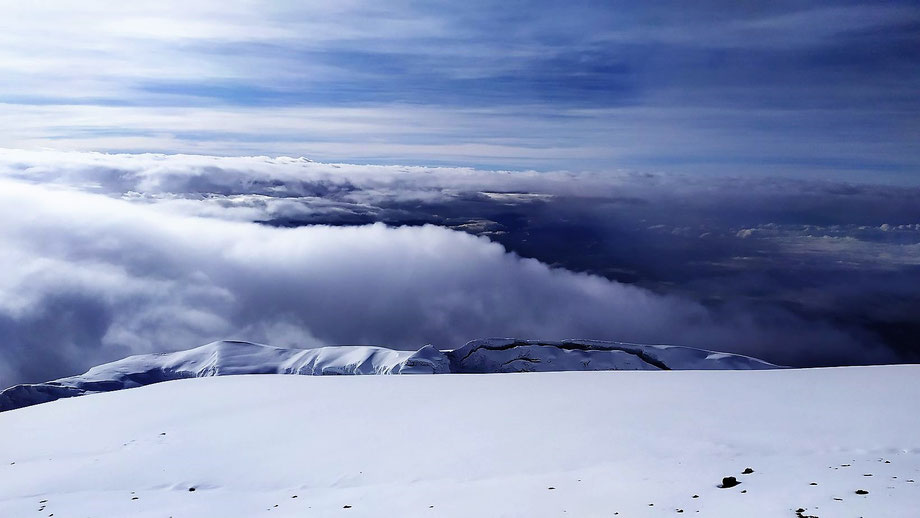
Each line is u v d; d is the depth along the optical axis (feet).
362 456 48.96
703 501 32.65
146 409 69.10
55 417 68.33
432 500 38.04
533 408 58.95
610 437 47.32
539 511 34.22
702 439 44.83
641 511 32.30
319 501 40.40
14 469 52.03
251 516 38.83
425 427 55.26
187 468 49.34
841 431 43.86
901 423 44.78
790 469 36.35
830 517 28.27
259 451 52.29
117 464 51.08
